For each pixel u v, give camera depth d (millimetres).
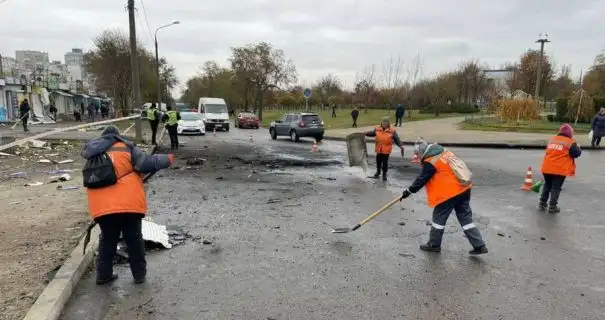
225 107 34406
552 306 4113
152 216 7223
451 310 4016
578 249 5742
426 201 8609
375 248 5723
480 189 10031
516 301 4211
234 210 7707
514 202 8633
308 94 32094
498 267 5090
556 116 35000
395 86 54031
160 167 4488
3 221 6406
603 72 45344
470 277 4785
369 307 4066
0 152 13883
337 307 4062
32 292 4070
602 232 6523
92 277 4688
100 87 49312
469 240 5500
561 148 7551
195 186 10047
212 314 3910
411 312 3969
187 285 4520
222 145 21172
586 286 4570
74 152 15023
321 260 5262
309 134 23547
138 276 4520
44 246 5320
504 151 18422
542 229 6684
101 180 4215
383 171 11250
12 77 31156
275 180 11016
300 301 4180
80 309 3973
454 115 49438
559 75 63250
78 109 48062
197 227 6602
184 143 22031
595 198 8930
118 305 4059
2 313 3682
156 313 3916
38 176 10414
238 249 5625
